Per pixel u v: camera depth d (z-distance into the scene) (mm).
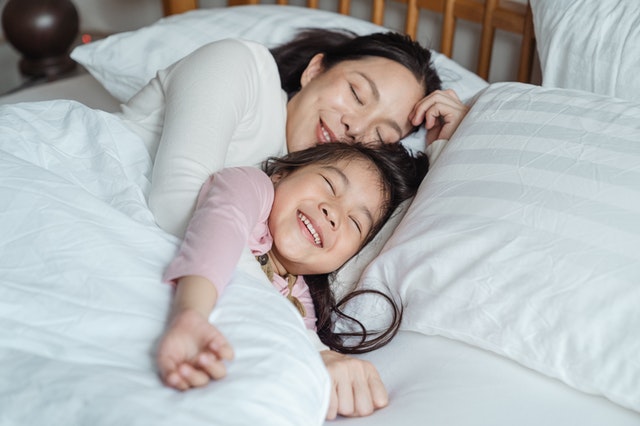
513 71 1661
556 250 812
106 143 1032
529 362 793
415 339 908
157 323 702
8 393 609
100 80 1590
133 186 948
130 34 1558
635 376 724
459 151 1047
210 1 2361
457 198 953
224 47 1100
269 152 1196
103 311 700
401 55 1286
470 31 1713
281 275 1096
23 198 809
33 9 2166
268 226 1031
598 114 980
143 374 638
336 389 820
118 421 568
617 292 753
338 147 1138
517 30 1486
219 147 971
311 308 1089
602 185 855
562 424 743
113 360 652
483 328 827
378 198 1101
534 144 965
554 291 788
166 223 901
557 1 1269
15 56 2449
